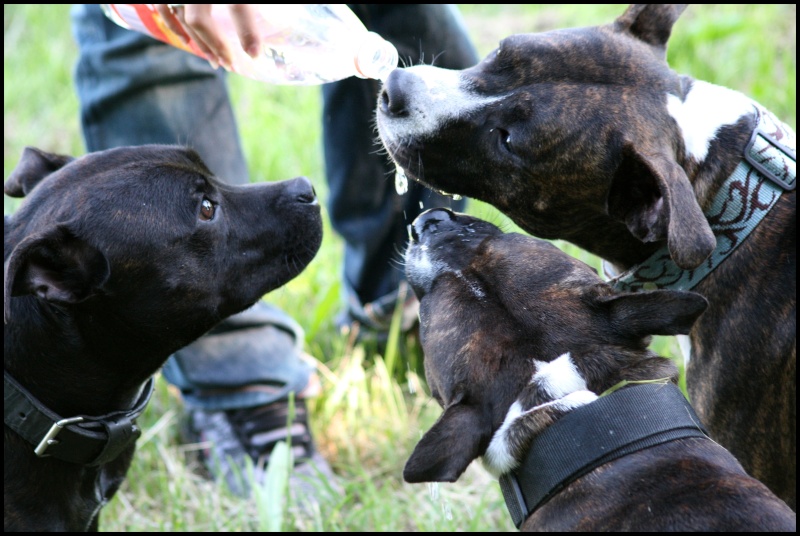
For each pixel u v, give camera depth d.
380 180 5.71
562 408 3.23
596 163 3.76
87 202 3.72
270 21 4.01
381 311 5.92
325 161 5.82
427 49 5.42
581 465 3.17
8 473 3.79
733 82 7.55
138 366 3.97
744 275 3.79
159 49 5.17
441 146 3.93
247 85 8.51
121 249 3.73
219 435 5.49
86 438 3.84
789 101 7.10
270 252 4.18
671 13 4.08
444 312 3.48
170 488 5.20
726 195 3.80
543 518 3.21
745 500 3.02
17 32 9.67
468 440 3.17
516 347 3.35
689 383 4.01
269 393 5.41
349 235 5.88
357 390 5.75
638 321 3.34
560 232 4.02
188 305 3.93
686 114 3.84
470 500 5.04
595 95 3.79
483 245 3.63
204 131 5.35
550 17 9.09
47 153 4.23
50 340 3.77
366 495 5.14
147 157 3.93
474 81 3.92
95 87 5.23
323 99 5.67
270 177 7.38
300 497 5.12
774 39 7.99
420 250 3.68
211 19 4.05
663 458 3.16
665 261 3.89
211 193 4.02
